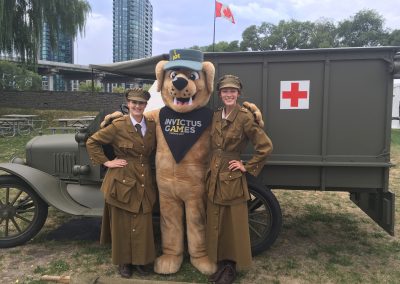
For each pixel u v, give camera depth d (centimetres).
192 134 333
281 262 380
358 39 4028
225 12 895
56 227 475
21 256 391
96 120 421
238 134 320
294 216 530
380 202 382
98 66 439
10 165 405
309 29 4000
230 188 319
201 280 339
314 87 366
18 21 1725
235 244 322
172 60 334
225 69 377
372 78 358
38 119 1898
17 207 413
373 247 420
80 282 327
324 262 382
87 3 1916
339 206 578
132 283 322
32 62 1819
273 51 363
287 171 380
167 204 348
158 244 416
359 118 363
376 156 364
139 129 337
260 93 374
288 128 373
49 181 404
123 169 332
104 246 416
